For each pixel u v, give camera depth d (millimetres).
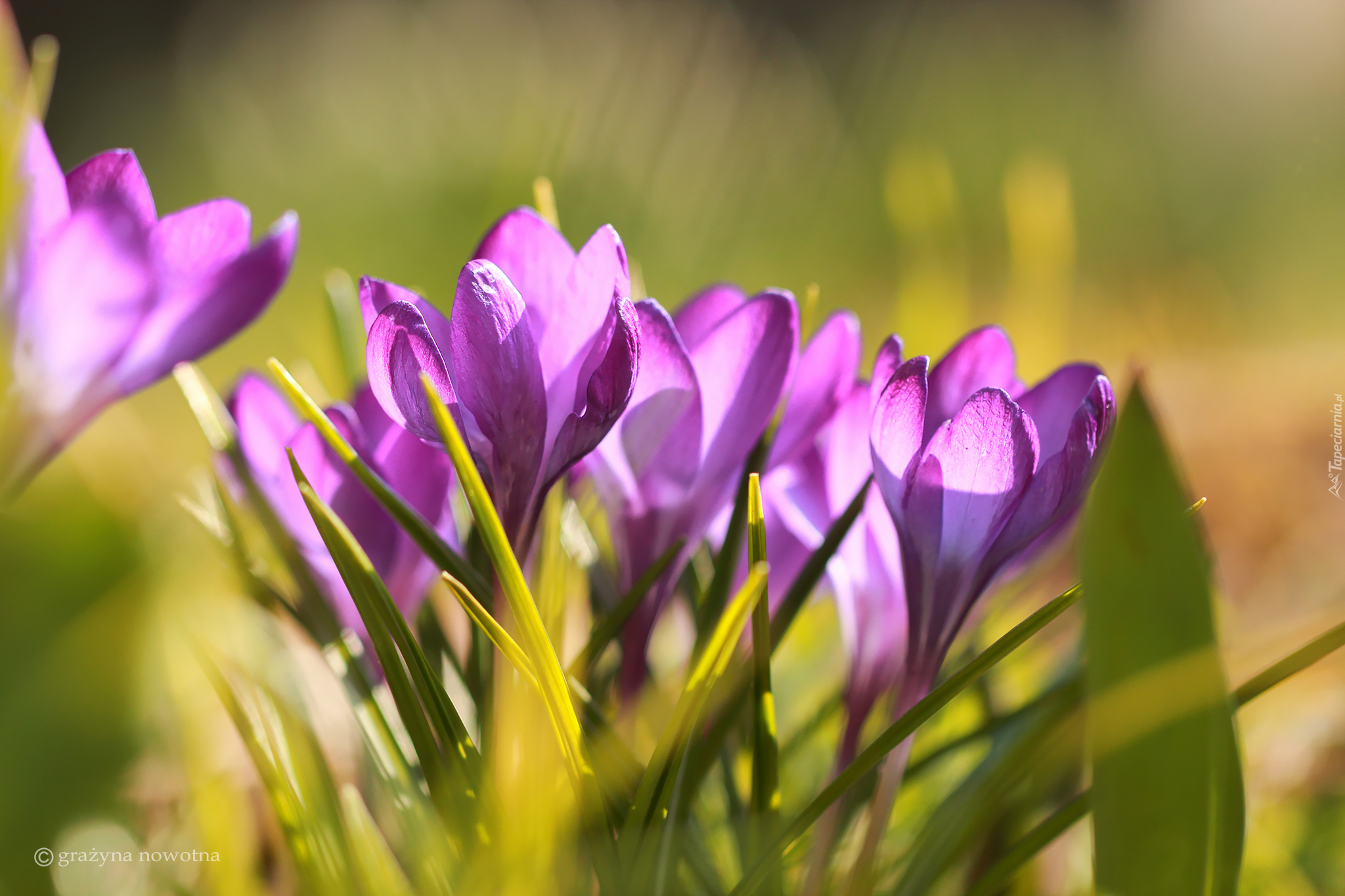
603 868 734
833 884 777
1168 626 727
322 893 746
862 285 2611
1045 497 740
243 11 4262
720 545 794
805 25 4316
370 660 770
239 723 747
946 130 3184
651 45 2814
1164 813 729
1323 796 859
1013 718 777
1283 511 1369
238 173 3250
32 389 741
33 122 734
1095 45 3818
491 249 752
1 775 704
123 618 709
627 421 752
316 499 736
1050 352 1332
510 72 3398
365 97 3428
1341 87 2670
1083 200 3020
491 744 751
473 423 742
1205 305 2404
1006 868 751
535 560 776
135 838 752
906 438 742
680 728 732
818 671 886
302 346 1264
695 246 2416
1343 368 1750
